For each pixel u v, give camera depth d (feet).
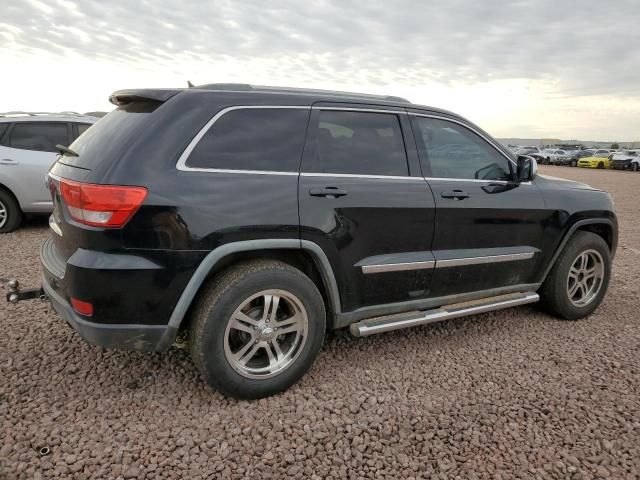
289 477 7.19
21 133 21.84
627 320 13.87
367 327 10.07
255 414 8.64
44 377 9.49
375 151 10.14
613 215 13.92
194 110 8.46
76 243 7.83
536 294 12.90
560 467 7.61
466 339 12.22
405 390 9.67
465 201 11.00
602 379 10.36
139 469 7.16
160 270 7.84
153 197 7.70
